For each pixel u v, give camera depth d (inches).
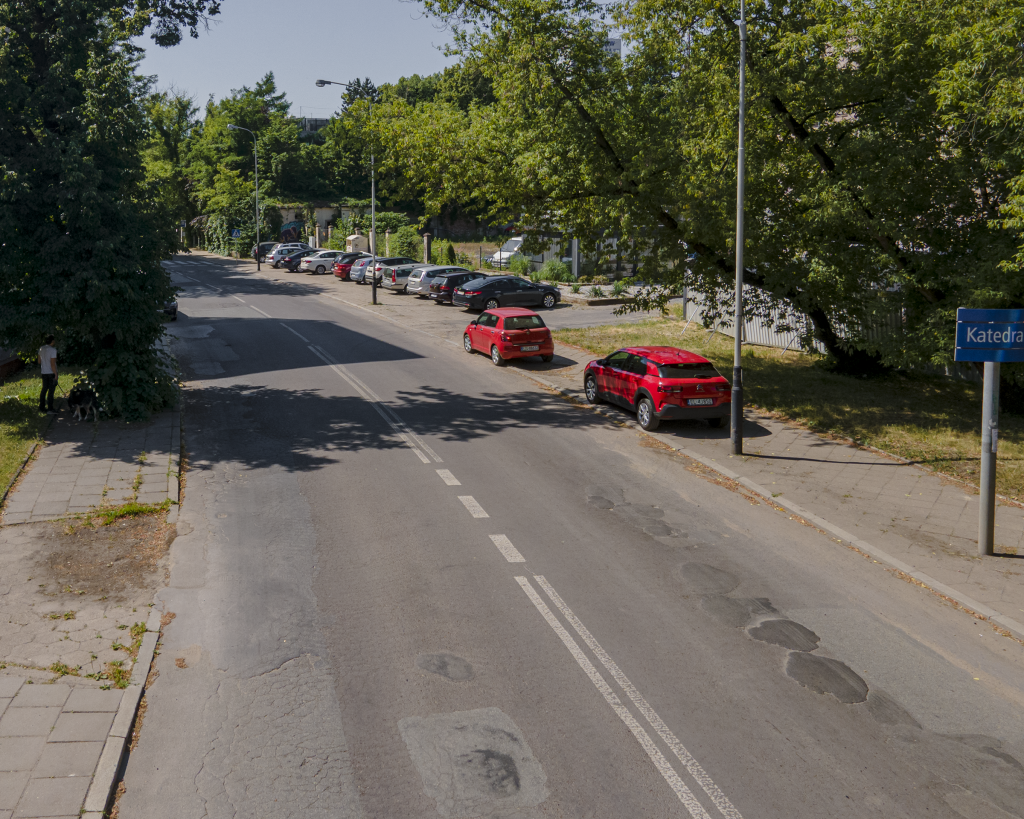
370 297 1569.9
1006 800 228.8
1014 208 471.2
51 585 359.3
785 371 848.9
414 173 839.7
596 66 719.7
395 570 378.3
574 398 757.9
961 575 378.3
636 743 252.8
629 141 713.0
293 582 365.4
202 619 331.3
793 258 682.2
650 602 350.0
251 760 244.1
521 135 768.9
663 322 1171.9
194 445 588.4
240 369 876.6
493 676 289.7
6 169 559.5
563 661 300.7
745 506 478.0
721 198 649.0
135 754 246.8
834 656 307.9
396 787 231.8
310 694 278.5
